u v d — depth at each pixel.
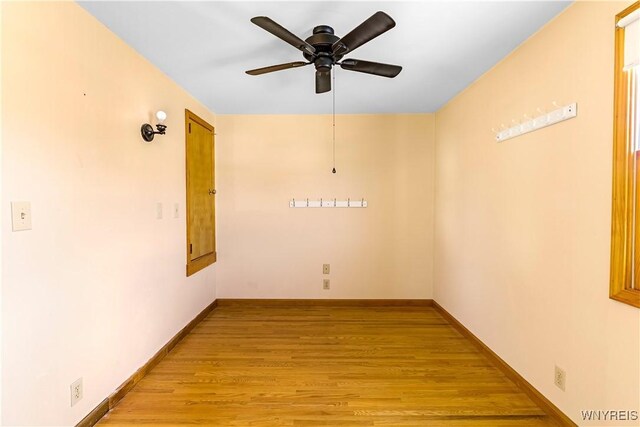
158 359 2.42
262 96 3.12
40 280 1.42
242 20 1.80
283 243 3.84
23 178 1.34
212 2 1.63
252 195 3.81
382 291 3.82
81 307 1.66
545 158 1.86
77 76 1.63
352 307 3.77
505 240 2.28
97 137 1.79
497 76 2.37
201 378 2.21
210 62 2.35
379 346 2.73
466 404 1.93
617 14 1.39
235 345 2.74
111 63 1.90
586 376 1.57
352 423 1.76
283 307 3.77
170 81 2.65
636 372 1.33
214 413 1.84
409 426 1.74
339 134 3.78
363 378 2.22
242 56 2.26
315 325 3.21
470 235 2.83
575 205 1.63
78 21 1.64
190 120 3.04
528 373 2.02
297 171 3.80
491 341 2.47
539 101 1.91
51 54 1.48
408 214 3.81
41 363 1.43
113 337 1.92
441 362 2.45
